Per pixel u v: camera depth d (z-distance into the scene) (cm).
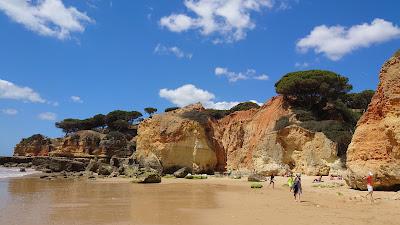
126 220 1845
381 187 2889
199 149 6925
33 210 2188
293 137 5684
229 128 7756
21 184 4447
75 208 2309
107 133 11300
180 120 7119
